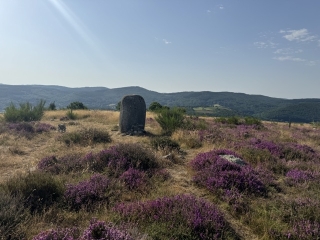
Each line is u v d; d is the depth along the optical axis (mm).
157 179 6918
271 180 7086
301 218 4867
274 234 4410
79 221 4566
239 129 18500
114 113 27531
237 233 4539
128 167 7629
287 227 4672
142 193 6008
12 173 7414
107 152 8305
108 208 5180
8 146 11000
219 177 6680
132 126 14875
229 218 5098
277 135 16109
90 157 8188
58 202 5238
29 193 5223
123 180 6504
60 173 7008
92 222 3832
